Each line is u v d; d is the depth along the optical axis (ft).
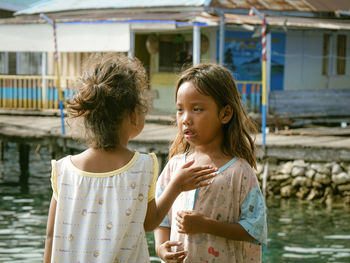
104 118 7.23
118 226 7.09
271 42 55.83
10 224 27.12
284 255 22.20
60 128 43.80
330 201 32.48
